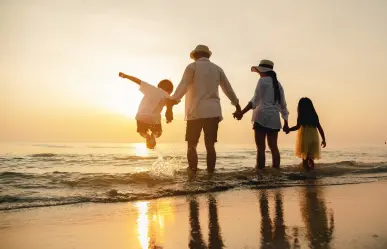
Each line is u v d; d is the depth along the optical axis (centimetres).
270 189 416
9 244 202
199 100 580
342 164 722
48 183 452
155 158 977
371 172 605
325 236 201
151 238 210
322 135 647
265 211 284
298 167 654
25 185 437
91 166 748
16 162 825
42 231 231
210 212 285
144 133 601
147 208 308
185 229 229
